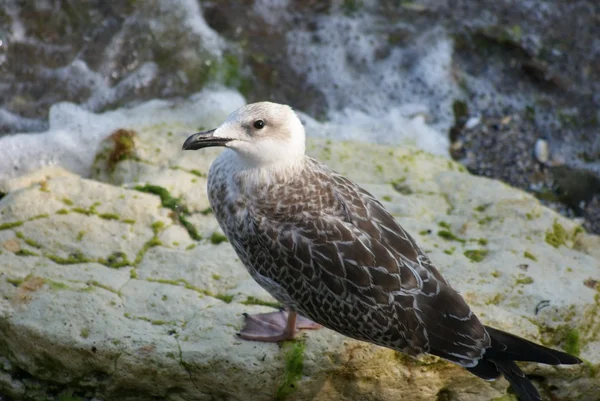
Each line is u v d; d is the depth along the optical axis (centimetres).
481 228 1207
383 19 1697
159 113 1472
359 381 1020
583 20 1738
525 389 923
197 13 1636
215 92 1536
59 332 1002
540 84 1628
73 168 1379
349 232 941
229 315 1037
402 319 928
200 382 997
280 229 950
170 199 1187
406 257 946
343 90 1584
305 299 956
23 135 1398
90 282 1063
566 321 1077
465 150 1502
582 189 1466
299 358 998
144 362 989
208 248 1139
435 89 1599
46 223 1124
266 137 955
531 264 1140
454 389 1062
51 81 1534
